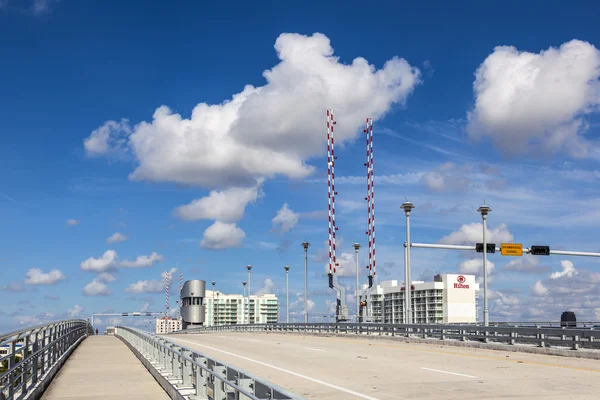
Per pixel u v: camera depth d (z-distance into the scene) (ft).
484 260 126.41
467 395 51.21
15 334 44.32
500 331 99.86
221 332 241.55
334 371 70.33
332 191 211.41
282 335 176.24
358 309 200.34
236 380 34.40
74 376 69.56
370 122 210.79
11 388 43.88
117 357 96.99
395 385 57.72
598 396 50.34
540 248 138.92
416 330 124.88
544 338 90.63
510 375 64.64
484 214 128.06
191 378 50.57
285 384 59.31
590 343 83.66
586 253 140.87
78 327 135.85
